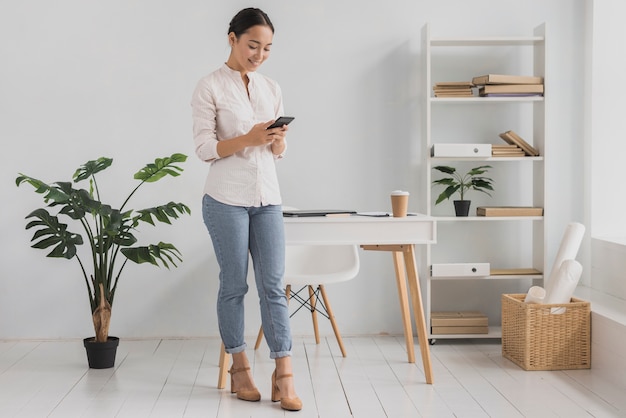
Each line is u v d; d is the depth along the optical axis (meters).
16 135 4.20
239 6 4.21
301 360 3.75
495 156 4.09
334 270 3.78
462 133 4.33
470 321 4.09
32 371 3.59
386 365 3.65
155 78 4.21
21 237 4.23
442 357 3.82
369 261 4.33
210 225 2.98
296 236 3.13
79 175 3.62
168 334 4.29
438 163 4.35
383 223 3.15
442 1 4.29
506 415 2.87
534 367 3.56
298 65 4.26
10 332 4.25
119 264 4.26
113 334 4.27
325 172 4.29
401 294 3.72
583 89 4.36
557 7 4.33
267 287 2.97
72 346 4.12
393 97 4.29
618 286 4.00
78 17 4.18
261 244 2.97
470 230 4.36
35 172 4.21
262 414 2.90
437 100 4.07
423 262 4.19
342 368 3.60
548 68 4.30
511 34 4.33
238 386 3.11
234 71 2.99
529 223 4.38
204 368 3.63
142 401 3.09
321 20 4.26
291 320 4.31
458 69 4.32
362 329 4.35
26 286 4.25
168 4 4.20
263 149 2.98
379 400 3.07
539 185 4.19
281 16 4.25
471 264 4.08
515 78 4.06
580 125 4.36
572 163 4.37
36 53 4.18
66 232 3.60
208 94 2.95
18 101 4.19
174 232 4.27
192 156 4.24
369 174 4.30
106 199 4.23
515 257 4.37
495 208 4.11
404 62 4.29
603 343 3.47
